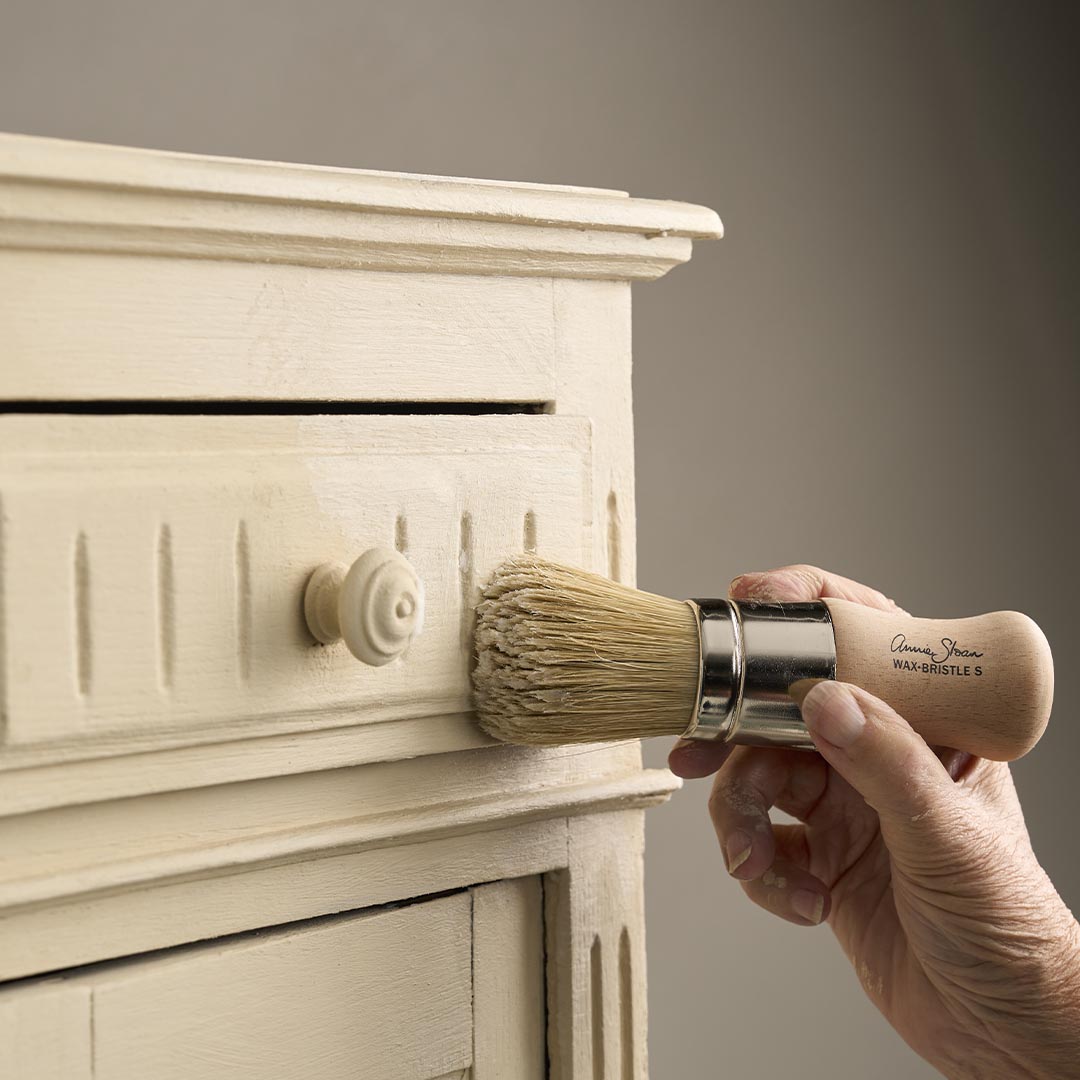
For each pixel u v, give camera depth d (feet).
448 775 1.79
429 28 3.44
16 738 1.37
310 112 3.28
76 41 2.94
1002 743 1.79
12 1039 1.42
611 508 1.95
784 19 4.12
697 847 4.10
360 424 1.65
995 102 4.64
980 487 4.70
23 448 1.40
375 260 1.64
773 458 4.18
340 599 1.50
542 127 3.65
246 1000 1.60
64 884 1.43
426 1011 1.79
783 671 1.74
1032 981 1.94
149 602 1.46
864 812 2.39
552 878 1.94
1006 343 4.75
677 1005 4.07
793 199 4.17
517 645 1.68
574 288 1.89
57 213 1.37
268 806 1.62
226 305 1.54
